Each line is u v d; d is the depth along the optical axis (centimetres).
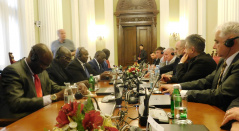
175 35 960
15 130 129
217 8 753
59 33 583
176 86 151
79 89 226
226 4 694
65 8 840
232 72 171
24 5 553
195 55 277
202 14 780
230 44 180
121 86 267
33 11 588
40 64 206
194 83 226
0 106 190
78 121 79
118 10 998
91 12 980
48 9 667
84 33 930
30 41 571
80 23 930
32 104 190
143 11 984
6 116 186
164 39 969
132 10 988
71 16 886
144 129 122
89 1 966
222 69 198
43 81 236
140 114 134
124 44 1027
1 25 487
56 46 584
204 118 144
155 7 980
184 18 932
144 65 575
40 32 659
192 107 173
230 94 163
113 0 1011
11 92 188
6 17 500
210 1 762
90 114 80
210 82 222
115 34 1016
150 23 989
